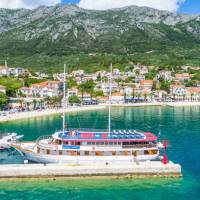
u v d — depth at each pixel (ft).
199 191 237.04
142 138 283.38
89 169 257.75
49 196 228.02
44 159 278.05
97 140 277.85
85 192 234.38
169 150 354.33
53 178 255.91
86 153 276.82
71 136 284.00
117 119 629.10
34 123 564.71
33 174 254.88
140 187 243.60
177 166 262.67
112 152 277.23
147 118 640.99
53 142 282.97
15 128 508.94
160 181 255.09
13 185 246.06
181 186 245.86
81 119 626.23
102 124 561.43
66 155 276.21
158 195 230.07
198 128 506.07
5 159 306.55
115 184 248.73
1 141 361.92
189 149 358.43
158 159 286.87
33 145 319.27
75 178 256.93
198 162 307.99
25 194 230.68
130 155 278.26
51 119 617.21
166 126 530.68
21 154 309.22
